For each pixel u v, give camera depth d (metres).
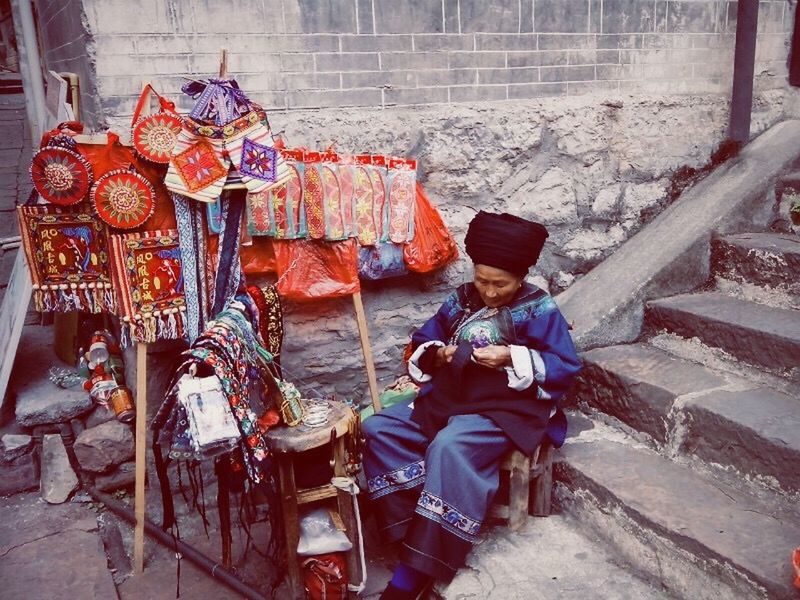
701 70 3.78
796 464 2.28
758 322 2.90
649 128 3.66
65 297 2.48
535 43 3.33
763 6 3.84
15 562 2.64
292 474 2.38
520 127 3.31
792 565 1.99
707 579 2.14
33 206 2.40
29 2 4.32
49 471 3.04
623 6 3.49
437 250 3.13
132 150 2.42
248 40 2.78
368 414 3.03
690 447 2.66
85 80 2.72
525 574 2.40
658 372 2.95
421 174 3.18
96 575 2.58
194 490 2.55
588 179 3.55
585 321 3.29
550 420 2.68
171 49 2.67
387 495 2.60
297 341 3.11
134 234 2.42
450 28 3.14
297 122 2.91
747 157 3.84
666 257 3.43
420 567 2.32
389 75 3.06
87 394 3.14
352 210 2.85
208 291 2.53
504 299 2.59
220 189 2.34
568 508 2.73
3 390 3.08
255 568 2.68
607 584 2.33
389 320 3.28
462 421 2.50
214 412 2.12
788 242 3.31
